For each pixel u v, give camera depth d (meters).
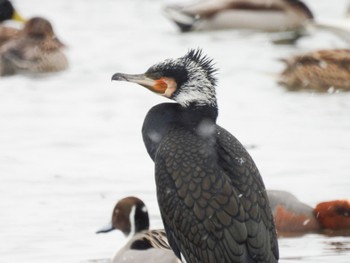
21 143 19.58
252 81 24.77
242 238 10.12
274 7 32.88
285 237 14.51
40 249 13.86
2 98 23.78
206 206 10.29
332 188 16.36
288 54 27.95
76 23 32.75
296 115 21.39
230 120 20.95
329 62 24.78
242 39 30.89
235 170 10.46
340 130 20.00
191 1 36.62
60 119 21.44
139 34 31.00
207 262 10.27
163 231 13.32
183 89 11.13
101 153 18.81
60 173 17.48
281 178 16.94
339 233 14.66
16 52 27.22
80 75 26.16
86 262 13.34
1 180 17.12
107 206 15.66
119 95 23.69
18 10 35.09
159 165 10.71
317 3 36.31
